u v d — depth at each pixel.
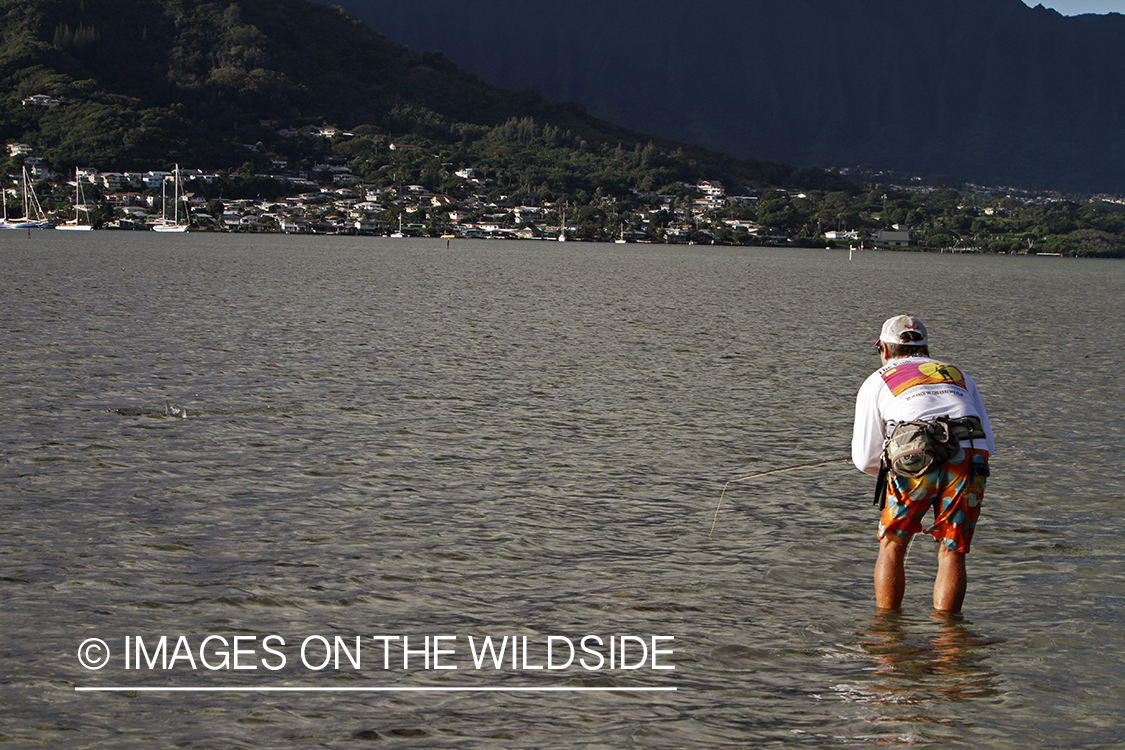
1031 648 7.99
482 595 9.18
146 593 9.10
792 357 28.45
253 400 19.31
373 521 11.48
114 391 20.02
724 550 10.62
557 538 10.97
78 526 11.07
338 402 19.31
